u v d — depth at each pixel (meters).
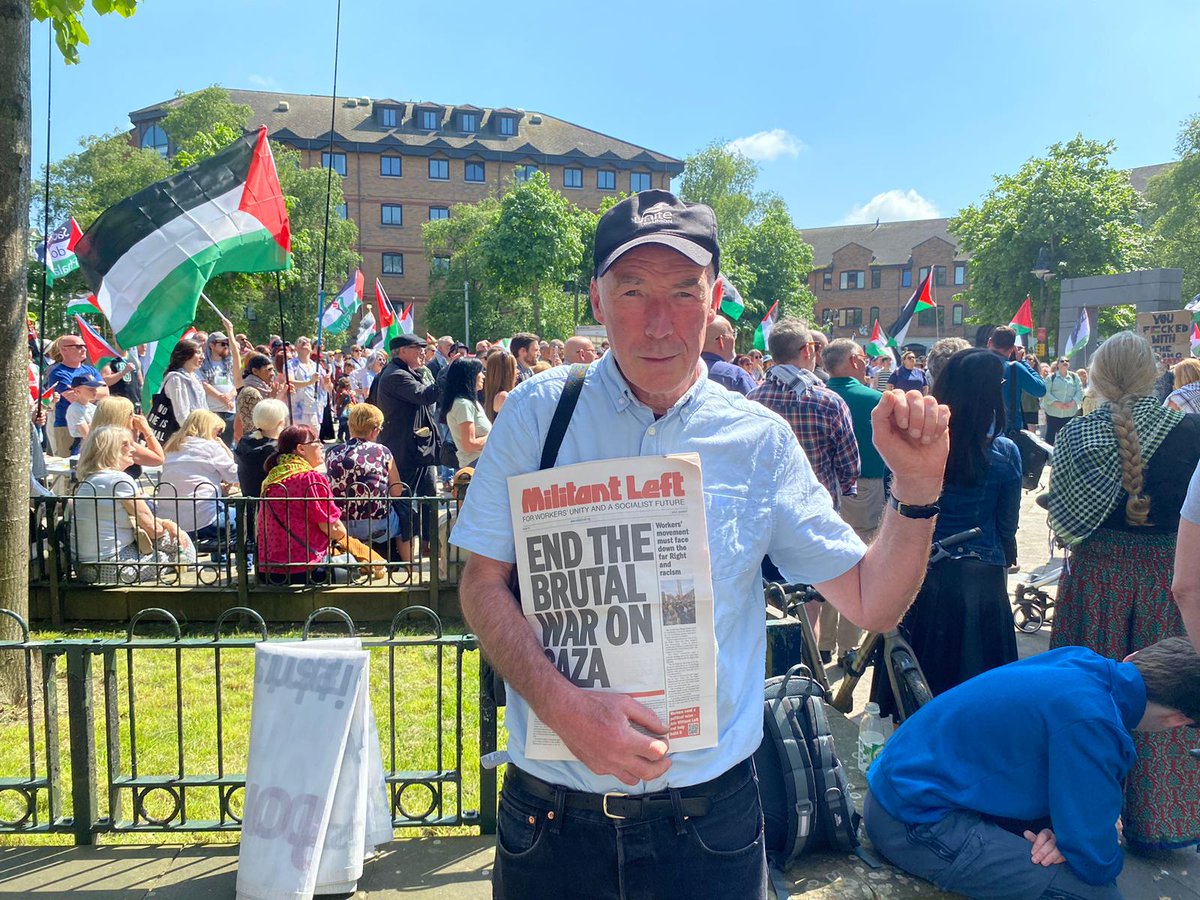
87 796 3.12
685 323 1.42
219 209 6.24
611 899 1.48
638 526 1.42
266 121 60.53
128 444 6.18
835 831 2.97
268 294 44.97
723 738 1.49
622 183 66.25
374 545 6.73
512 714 1.59
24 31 4.18
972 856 2.71
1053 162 40.31
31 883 2.90
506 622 1.43
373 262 61.84
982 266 41.69
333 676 2.80
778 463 1.54
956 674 3.75
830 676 4.97
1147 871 3.08
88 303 18.69
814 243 85.62
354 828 2.83
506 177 63.84
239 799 3.62
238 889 2.73
